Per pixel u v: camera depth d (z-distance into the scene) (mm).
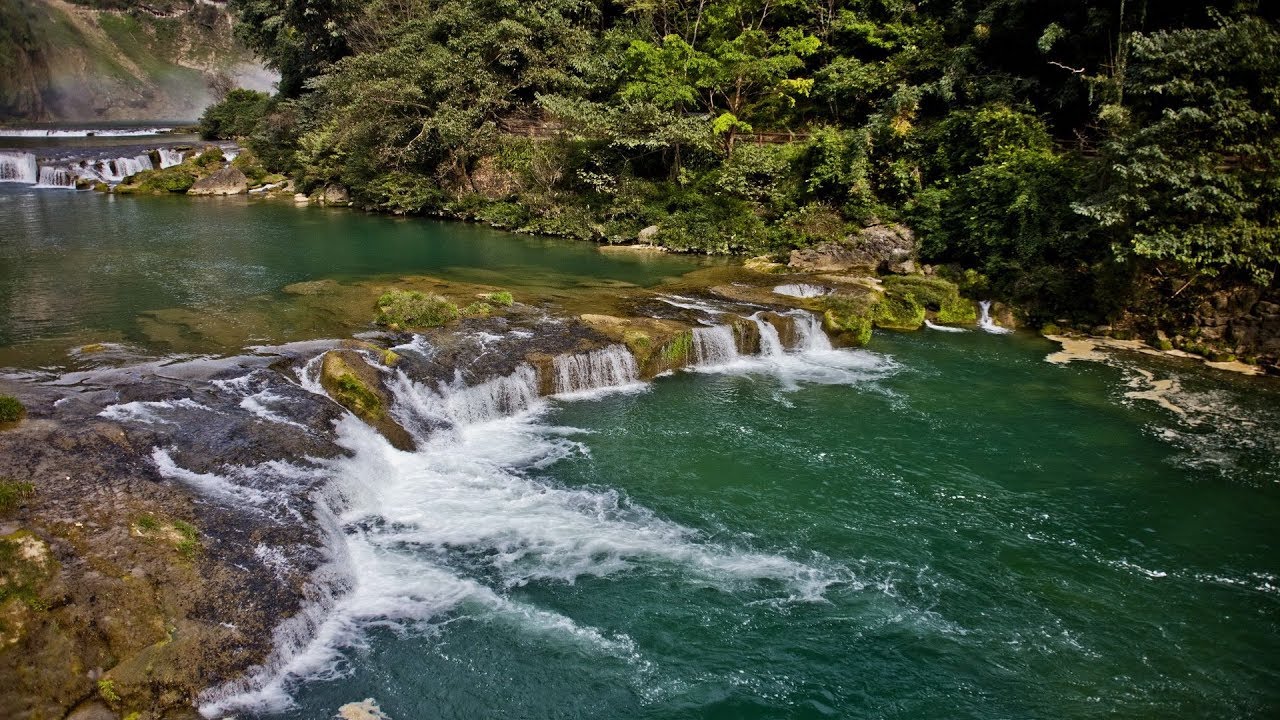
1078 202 21062
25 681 7070
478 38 38188
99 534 8805
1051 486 13781
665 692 8828
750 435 15445
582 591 10477
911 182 28734
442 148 39219
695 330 18812
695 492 13234
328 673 8703
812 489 13492
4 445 10062
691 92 34156
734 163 32562
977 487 13719
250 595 8898
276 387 13734
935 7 37500
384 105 38938
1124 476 14148
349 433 13047
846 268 26453
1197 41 19469
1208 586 11078
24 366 14289
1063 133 29453
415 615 9773
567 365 16875
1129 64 24609
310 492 11102
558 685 8844
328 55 51344
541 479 13406
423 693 8594
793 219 30062
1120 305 21953
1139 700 8914
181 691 7719
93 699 7301
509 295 20766
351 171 41656
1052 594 10812
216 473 10828
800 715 8578
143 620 8039
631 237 32312
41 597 7711
